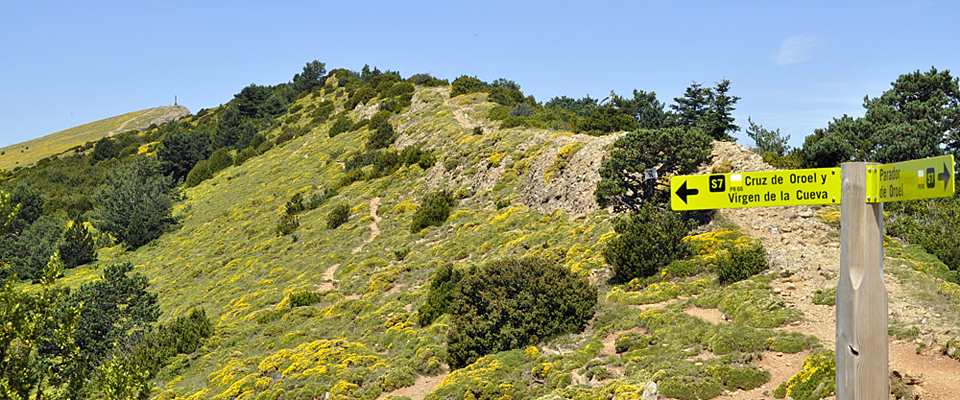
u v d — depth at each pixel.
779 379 15.23
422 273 36.84
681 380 15.55
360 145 83.44
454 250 39.59
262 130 119.62
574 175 40.66
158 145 128.75
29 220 88.25
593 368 17.83
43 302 14.12
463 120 75.88
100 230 77.50
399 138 78.44
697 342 18.25
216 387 26.17
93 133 194.25
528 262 23.98
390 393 22.05
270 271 46.66
